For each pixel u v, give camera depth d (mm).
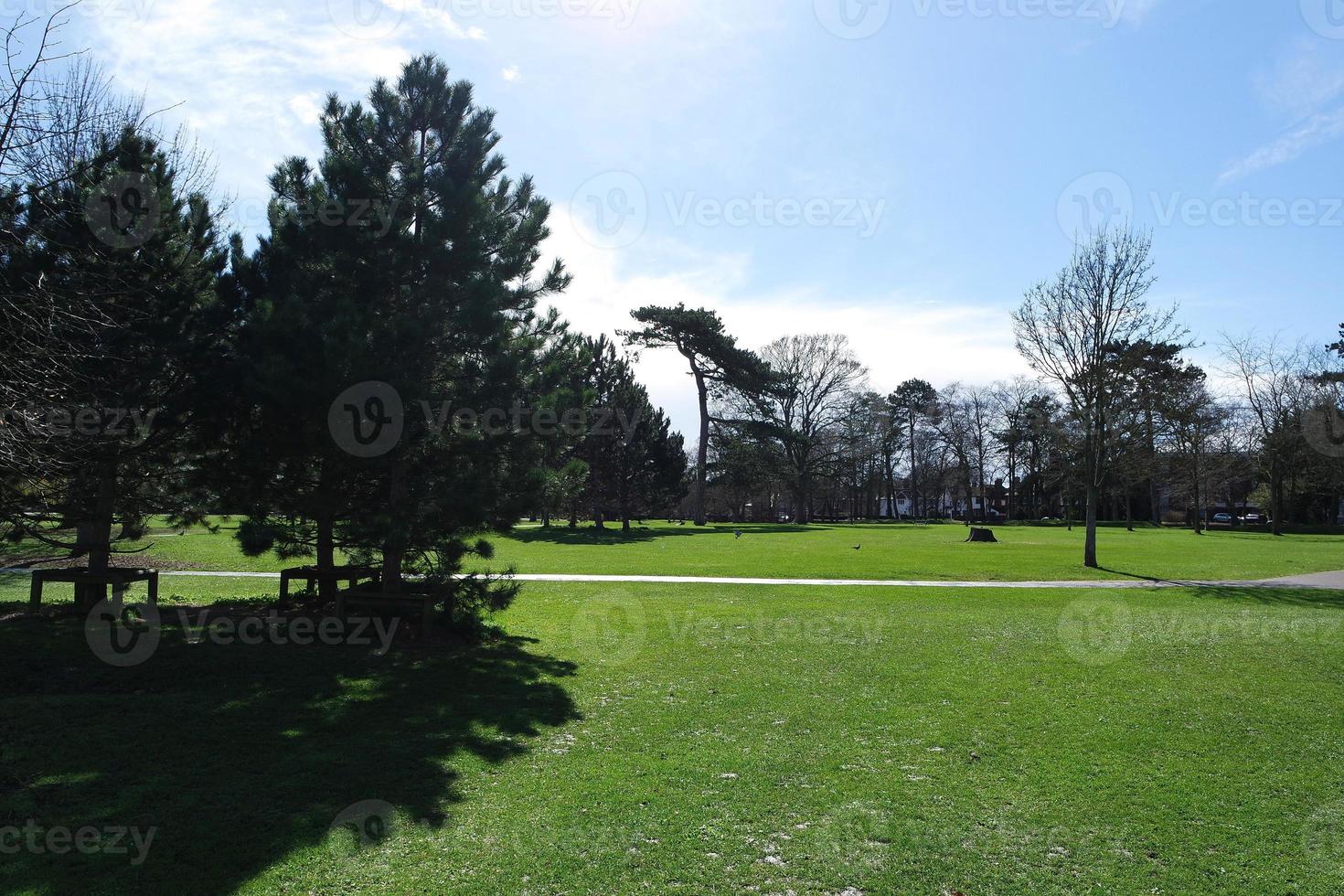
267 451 11203
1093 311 28203
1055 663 11336
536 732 7762
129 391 10688
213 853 4996
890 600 17984
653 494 52031
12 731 6992
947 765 7039
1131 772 6934
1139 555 33281
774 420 60344
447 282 11797
